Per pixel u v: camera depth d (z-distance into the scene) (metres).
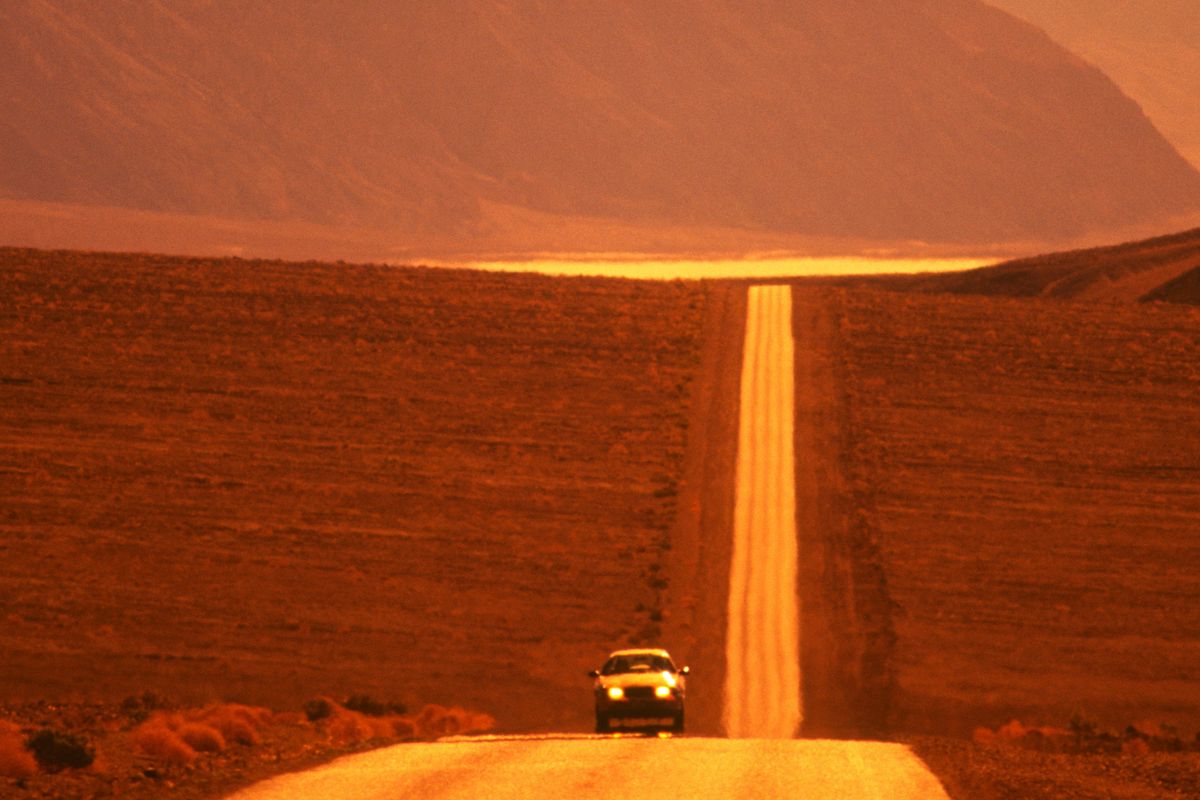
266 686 174.38
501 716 168.12
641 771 74.94
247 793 67.94
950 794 68.50
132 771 73.88
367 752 85.19
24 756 71.19
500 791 68.19
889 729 168.12
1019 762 85.50
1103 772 83.00
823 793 68.06
